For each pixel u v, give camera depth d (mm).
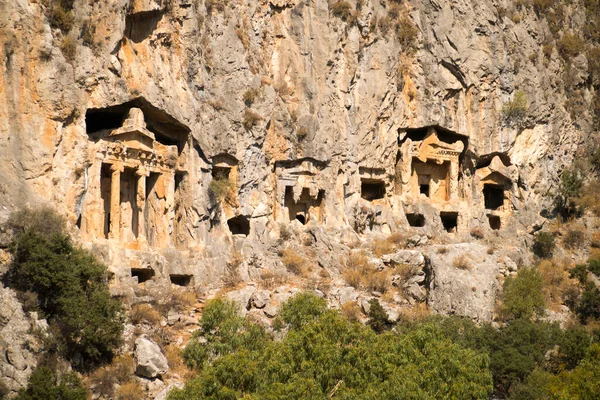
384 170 88688
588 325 82125
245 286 73000
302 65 83438
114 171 68375
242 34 79312
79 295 59750
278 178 81625
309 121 82188
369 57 87562
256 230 78750
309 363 51906
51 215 61406
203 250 73625
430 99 90875
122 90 67750
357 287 77062
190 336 63438
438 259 79688
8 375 55594
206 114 75375
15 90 62469
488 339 71938
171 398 50688
